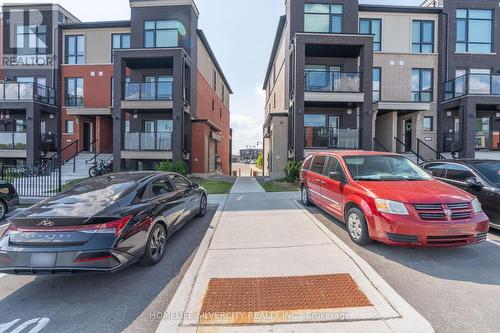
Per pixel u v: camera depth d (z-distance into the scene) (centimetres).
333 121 1752
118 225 366
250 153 11388
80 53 2050
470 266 409
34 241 342
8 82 1764
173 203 525
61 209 374
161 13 1850
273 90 2603
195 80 1977
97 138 1942
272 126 1831
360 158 606
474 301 315
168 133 1633
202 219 714
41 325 284
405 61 1844
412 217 416
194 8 1930
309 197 787
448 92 1764
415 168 588
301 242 496
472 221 418
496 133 1702
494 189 564
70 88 2055
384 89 1834
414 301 316
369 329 263
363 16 1817
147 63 1753
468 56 1827
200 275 372
